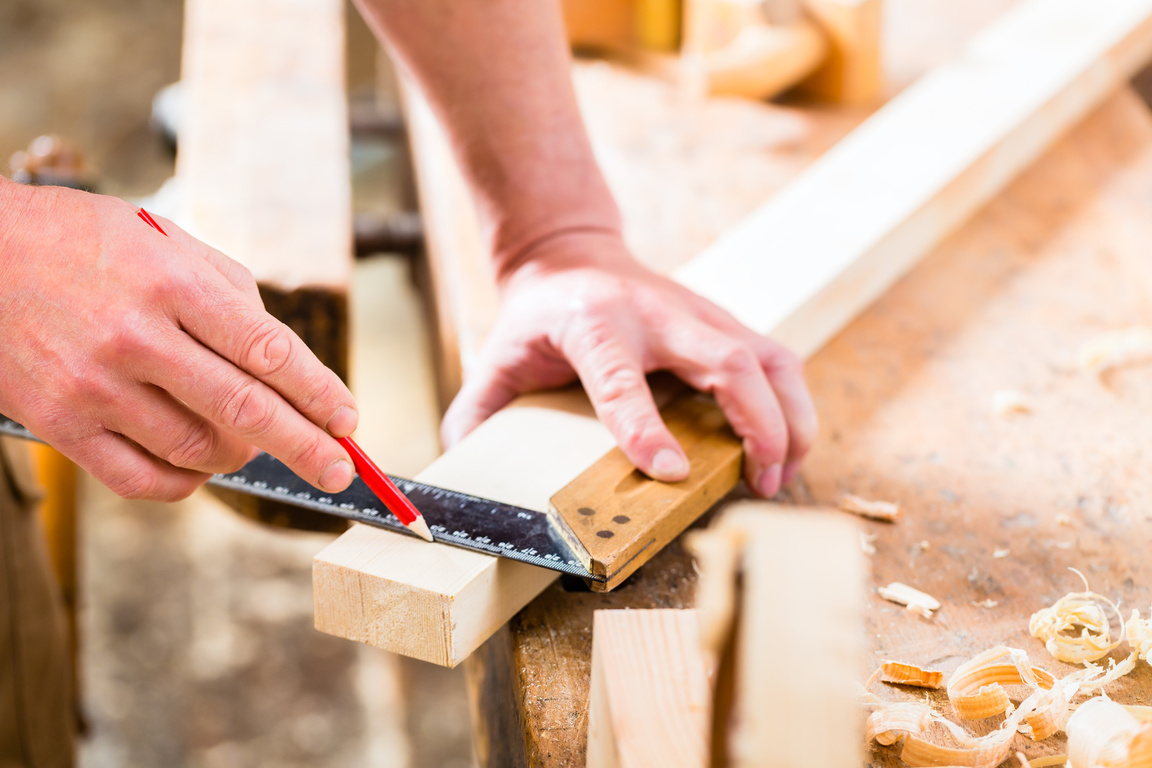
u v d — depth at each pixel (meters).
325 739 2.36
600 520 0.85
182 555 2.79
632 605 0.89
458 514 0.87
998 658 0.81
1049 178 1.67
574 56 1.96
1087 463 1.10
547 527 0.86
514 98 1.11
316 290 1.21
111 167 3.71
